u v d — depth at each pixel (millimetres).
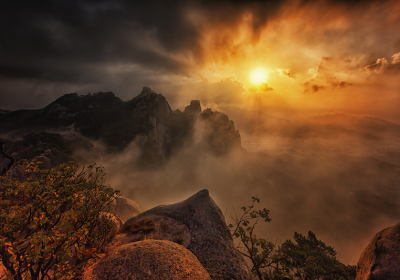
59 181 3768
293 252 10719
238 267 6988
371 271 6250
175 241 7855
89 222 4203
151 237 8008
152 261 4719
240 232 10117
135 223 8844
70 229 3766
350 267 9828
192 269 5008
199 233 8289
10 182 3543
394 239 6438
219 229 8633
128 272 4438
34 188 3566
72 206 3992
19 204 3549
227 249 7727
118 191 4570
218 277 6418
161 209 9922
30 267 3596
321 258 10258
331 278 9305
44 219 3273
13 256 3039
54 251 3600
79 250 4176
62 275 3895
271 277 8992
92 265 4832
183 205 9891
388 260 6051
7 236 3307
